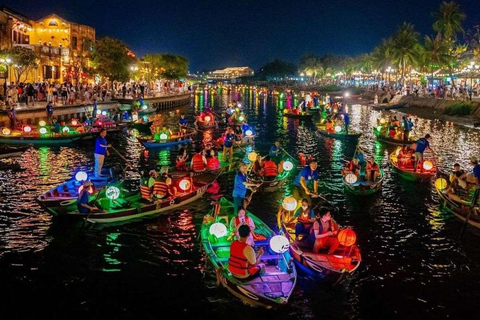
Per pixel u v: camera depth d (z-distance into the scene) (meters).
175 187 17.16
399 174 22.09
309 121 50.56
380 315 10.41
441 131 41.50
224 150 23.92
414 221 16.12
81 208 14.43
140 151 29.34
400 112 62.91
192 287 11.45
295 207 13.80
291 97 99.81
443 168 25.81
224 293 11.12
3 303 10.70
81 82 60.34
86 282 11.69
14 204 17.33
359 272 12.33
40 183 20.61
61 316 10.27
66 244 13.80
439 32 74.19
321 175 23.19
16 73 47.56
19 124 33.06
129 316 10.28
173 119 52.53
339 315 10.37
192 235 14.54
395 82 98.06
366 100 85.50
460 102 53.31
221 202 16.03
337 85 129.00
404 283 11.80
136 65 73.38
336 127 35.66
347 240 11.22
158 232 14.72
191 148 30.19
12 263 12.57
